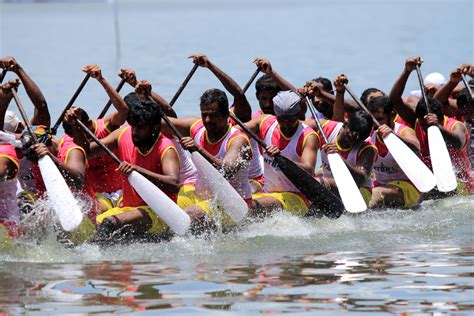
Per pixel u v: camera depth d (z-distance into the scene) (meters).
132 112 20.23
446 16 169.75
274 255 19.20
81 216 18.94
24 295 15.91
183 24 150.75
